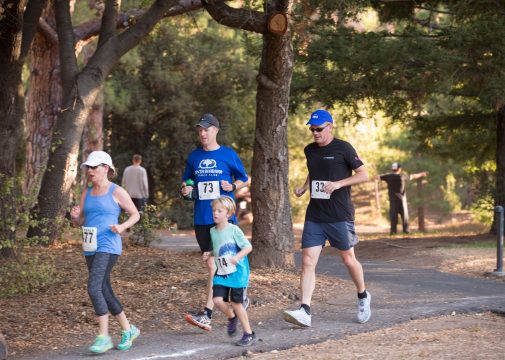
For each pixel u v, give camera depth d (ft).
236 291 28.53
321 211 31.58
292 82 72.02
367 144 122.01
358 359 25.85
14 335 30.55
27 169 73.26
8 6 44.73
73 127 52.80
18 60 46.47
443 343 27.96
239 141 122.52
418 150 92.43
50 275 38.68
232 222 29.71
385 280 45.68
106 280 28.09
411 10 77.41
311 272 31.40
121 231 27.81
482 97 64.44
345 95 70.23
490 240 72.74
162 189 118.11
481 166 92.94
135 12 67.21
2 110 45.98
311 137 128.98
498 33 61.41
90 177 28.12
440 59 63.67
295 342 28.66
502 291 40.86
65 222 47.57
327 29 68.08
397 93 73.31
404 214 89.40
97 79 53.52
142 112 109.91
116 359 26.81
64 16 53.62
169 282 38.81
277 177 44.39
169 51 113.80
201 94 116.26
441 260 56.59
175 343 29.17
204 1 42.93
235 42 116.88
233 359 26.86
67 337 30.50
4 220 37.91
